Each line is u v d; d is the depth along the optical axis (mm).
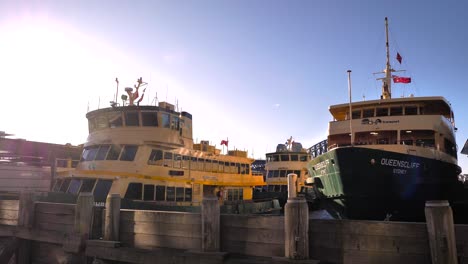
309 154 46688
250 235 9680
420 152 18203
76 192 19062
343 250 8391
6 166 35125
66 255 13461
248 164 31859
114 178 18656
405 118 19703
